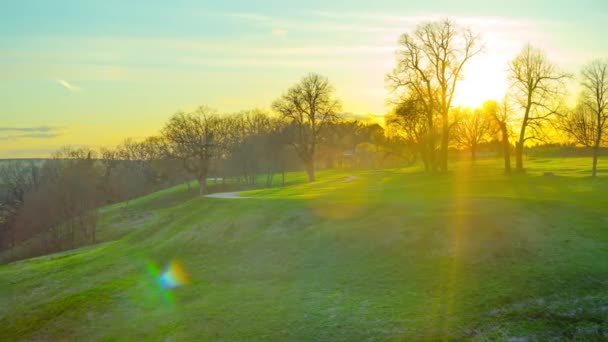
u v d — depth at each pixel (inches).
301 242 1169.4
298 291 873.5
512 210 1192.8
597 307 650.2
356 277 902.4
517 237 988.6
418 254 970.7
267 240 1236.5
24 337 912.9
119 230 3046.3
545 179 2017.7
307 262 1037.8
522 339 586.2
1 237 3479.3
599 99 2324.1
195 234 1435.8
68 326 914.1
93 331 860.6
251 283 972.6
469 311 685.9
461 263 895.1
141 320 861.8
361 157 5339.6
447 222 1128.2
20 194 4320.9
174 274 1122.0
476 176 2359.7
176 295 972.6
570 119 2456.9
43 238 2977.4
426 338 619.2
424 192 1708.9
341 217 1311.5
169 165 4837.6
